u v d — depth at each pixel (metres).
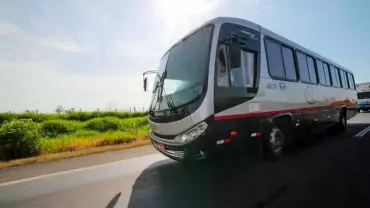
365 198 3.58
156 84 6.04
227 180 4.64
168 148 4.74
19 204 3.96
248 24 5.49
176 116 4.53
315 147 7.51
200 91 4.34
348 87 12.23
